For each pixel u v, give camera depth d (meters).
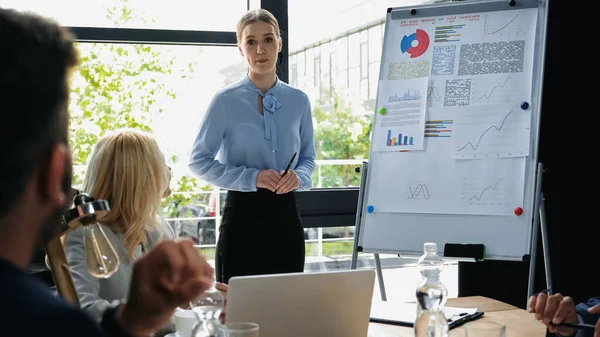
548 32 3.46
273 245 3.07
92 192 1.93
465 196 3.05
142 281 0.82
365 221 3.22
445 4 3.29
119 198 1.92
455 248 3.00
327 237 3.91
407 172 3.19
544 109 3.48
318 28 3.87
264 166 3.20
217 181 3.10
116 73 3.64
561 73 3.48
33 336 0.50
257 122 3.19
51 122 0.52
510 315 2.07
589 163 3.50
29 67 0.51
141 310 0.83
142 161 1.93
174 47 3.71
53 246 1.09
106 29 3.53
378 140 3.28
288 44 3.81
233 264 3.07
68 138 0.59
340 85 3.96
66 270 1.10
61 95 0.54
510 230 2.94
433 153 3.15
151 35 3.59
